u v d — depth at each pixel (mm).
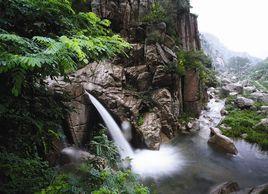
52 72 4531
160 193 8508
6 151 4613
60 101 6195
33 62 3264
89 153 9398
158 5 17188
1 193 4508
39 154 7344
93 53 4711
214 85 28312
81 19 5281
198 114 17125
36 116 5156
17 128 4848
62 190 4625
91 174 5348
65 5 4746
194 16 22656
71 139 10047
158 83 14867
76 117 10320
